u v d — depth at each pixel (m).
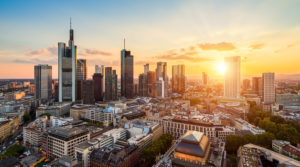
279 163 172.00
